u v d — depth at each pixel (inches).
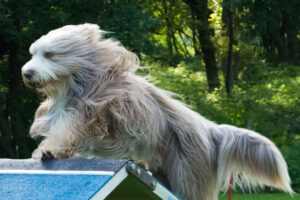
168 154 182.5
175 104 185.5
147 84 181.5
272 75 799.7
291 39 898.1
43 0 502.9
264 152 181.9
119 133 169.2
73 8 500.4
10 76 571.5
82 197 106.8
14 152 571.5
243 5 608.1
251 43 868.0
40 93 184.9
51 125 175.2
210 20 766.5
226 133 187.9
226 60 797.2
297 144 572.4
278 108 634.8
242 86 733.3
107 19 494.6
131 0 509.4
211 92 703.1
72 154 160.2
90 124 163.8
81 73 171.0
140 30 497.0
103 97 166.7
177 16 888.3
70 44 169.2
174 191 182.2
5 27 507.2
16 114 561.3
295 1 654.5
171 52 858.1
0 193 115.4
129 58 179.3
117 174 117.9
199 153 181.8
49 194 111.0
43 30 504.7
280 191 510.3
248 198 424.5
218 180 184.7
